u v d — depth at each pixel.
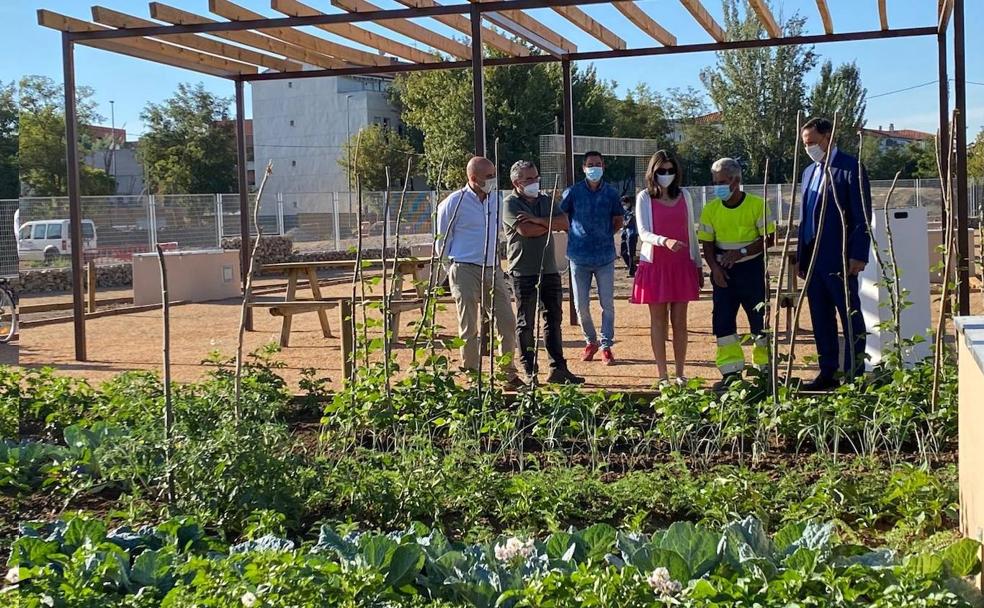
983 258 7.54
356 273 7.23
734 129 51.88
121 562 4.07
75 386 8.95
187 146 67.94
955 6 8.15
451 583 3.82
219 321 15.68
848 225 7.63
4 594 3.80
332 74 12.94
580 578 3.61
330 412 6.89
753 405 6.79
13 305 14.56
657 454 6.43
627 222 21.47
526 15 10.71
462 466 5.79
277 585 3.61
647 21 10.67
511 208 8.72
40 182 60.03
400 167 57.09
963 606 3.50
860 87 49.75
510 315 8.31
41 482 6.06
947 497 4.98
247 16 10.20
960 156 8.23
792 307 8.35
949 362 7.32
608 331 10.02
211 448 5.17
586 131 53.62
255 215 5.89
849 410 6.27
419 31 10.86
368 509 5.22
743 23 50.16
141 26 10.84
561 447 6.42
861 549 4.17
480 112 9.52
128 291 24.64
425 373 7.18
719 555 4.03
